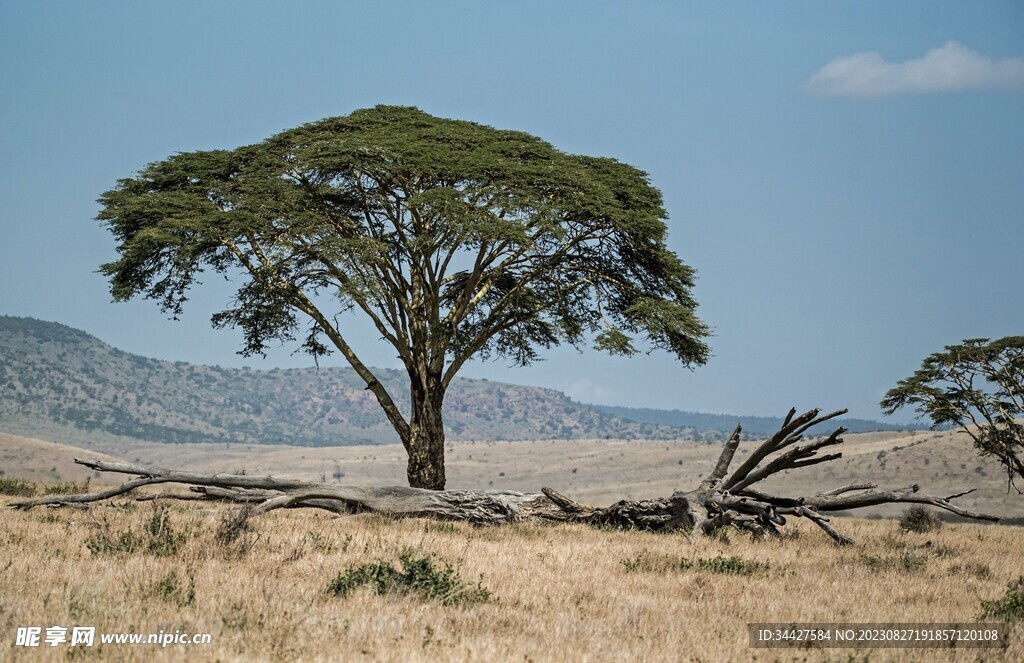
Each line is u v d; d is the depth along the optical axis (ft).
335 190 204.54
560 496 159.43
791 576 102.63
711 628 72.28
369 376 201.57
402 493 155.63
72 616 63.21
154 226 198.70
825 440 148.66
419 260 204.23
